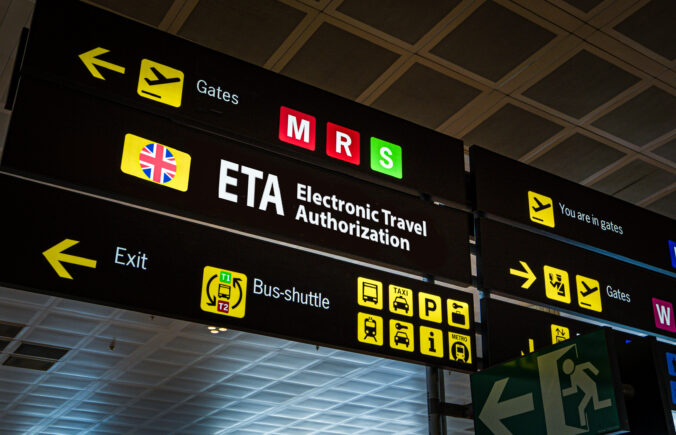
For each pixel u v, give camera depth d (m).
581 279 6.40
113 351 15.71
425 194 5.88
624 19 7.05
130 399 18.33
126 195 4.49
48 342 15.27
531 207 6.43
